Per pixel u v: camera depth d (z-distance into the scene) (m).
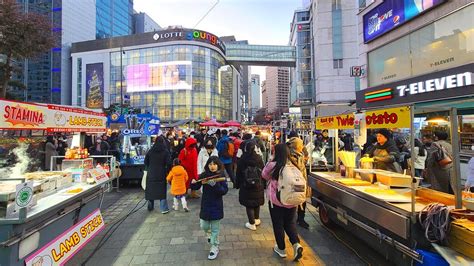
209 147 7.86
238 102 91.56
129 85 65.75
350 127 4.74
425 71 9.58
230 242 4.77
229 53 75.31
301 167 4.62
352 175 5.14
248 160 5.39
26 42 19.81
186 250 4.44
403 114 3.06
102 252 4.38
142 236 5.04
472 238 2.52
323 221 5.46
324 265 3.89
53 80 70.38
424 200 3.53
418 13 9.59
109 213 6.52
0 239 2.54
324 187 5.06
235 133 13.51
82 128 4.75
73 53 70.69
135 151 10.09
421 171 6.25
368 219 3.75
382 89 11.34
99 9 83.38
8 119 2.93
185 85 62.59
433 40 9.22
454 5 8.32
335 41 35.97
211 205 4.22
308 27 46.44
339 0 36.00
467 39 7.96
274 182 4.12
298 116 18.62
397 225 3.07
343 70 35.72
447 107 3.32
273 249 4.45
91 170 4.61
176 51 62.97
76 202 3.92
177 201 6.77
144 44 64.81
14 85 26.92
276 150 4.16
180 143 10.57
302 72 46.28
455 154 3.21
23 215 2.59
